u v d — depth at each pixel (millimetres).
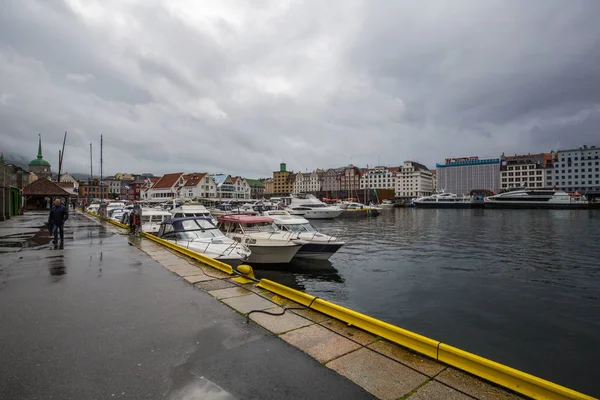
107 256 11680
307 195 68125
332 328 5230
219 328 5199
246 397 3400
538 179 137500
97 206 53312
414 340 4500
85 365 4012
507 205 107000
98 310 5992
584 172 127188
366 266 19078
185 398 3377
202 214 24016
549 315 11016
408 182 151500
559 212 86312
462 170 156250
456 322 10430
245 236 17875
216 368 3980
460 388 3613
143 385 3602
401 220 60844
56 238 14047
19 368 3922
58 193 49250
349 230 41438
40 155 98562
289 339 4816
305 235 20422
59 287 7531
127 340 4734
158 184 102812
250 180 175250
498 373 3717
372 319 5113
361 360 4219
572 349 8594
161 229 16750
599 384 7023
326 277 16500
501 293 13570
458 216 73125
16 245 14328
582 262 20109
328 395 3453
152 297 6816
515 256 22312
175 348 4500
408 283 15250
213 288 7527
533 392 3461
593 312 11289
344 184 158375
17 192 37625
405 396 3449
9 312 5852
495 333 9594
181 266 9984
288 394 3459
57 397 3361
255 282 8070
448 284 15023
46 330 5062
